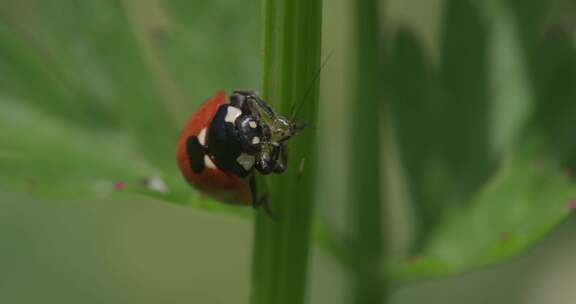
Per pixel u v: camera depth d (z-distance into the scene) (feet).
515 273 0.39
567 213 0.30
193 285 0.40
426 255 0.31
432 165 0.32
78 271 0.39
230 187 0.29
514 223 0.31
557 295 0.38
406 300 0.39
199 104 0.32
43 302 0.39
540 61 0.32
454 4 0.32
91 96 0.32
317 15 0.27
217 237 0.40
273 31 0.27
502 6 0.32
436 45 0.32
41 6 0.32
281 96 0.27
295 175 0.28
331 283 0.39
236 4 0.33
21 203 0.39
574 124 0.31
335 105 0.38
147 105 0.32
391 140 0.32
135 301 0.39
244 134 0.29
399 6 0.39
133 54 0.32
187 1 0.33
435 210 0.32
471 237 0.31
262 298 0.28
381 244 0.32
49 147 0.31
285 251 0.28
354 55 0.31
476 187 0.32
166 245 0.40
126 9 0.32
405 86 0.32
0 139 0.31
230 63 0.33
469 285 0.39
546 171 0.31
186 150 0.30
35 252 0.39
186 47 0.32
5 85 0.31
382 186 0.32
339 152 0.36
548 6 0.32
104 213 0.40
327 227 0.32
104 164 0.31
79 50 0.32
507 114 0.32
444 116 0.32
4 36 0.31
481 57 0.32
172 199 0.30
